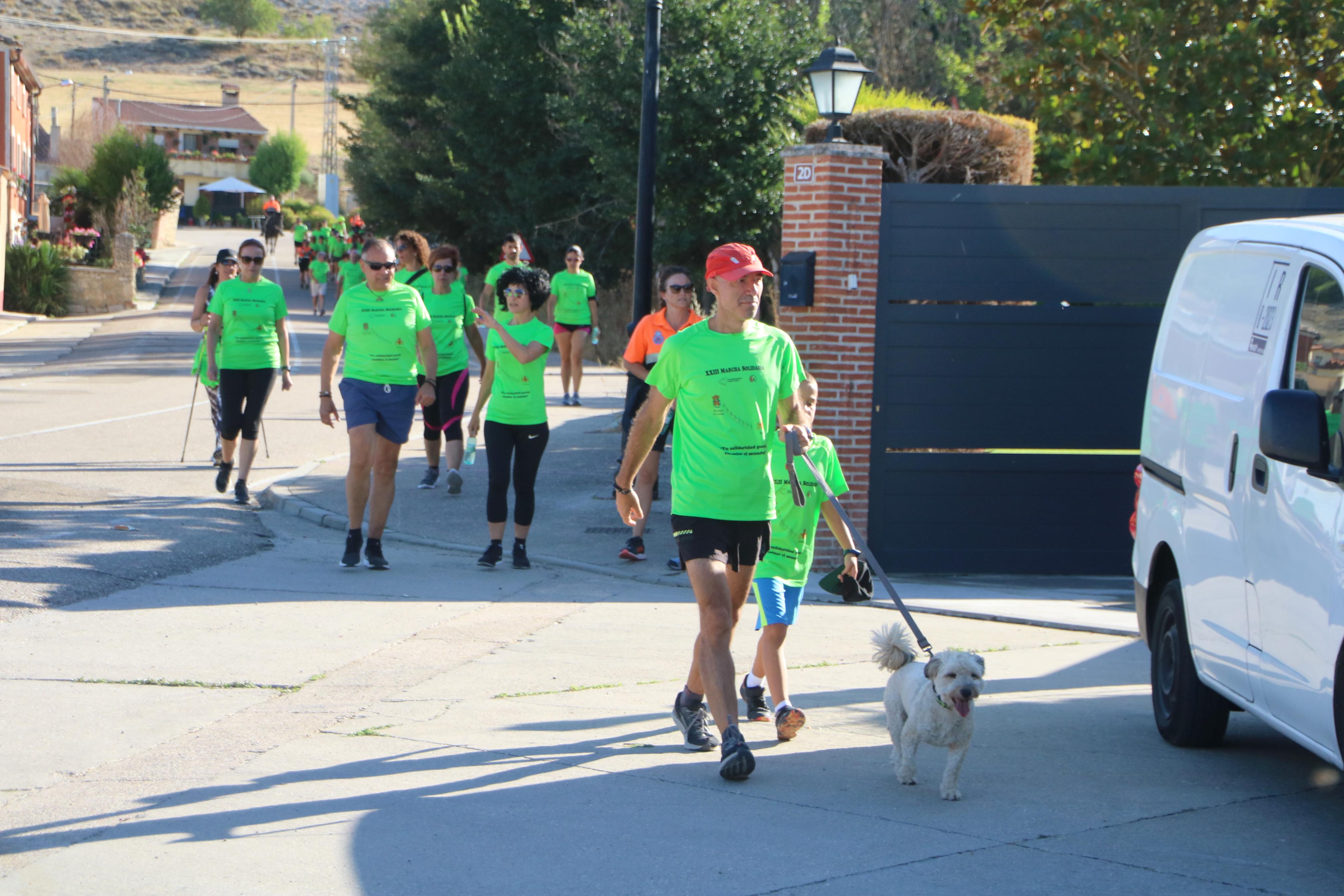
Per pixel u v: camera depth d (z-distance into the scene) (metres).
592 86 26.45
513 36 33.53
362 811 4.89
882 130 15.54
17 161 46.28
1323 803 5.20
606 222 32.75
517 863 4.42
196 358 13.33
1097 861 4.50
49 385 20.14
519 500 9.71
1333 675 4.49
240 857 4.45
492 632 7.83
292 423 16.94
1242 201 10.14
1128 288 10.21
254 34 194.50
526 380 9.55
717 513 5.37
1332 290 5.01
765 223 25.97
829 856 4.50
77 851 4.50
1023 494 10.34
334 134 85.75
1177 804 5.15
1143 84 15.55
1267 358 5.34
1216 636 5.47
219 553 9.73
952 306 10.18
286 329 11.88
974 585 9.99
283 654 7.14
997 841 4.67
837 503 5.54
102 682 6.47
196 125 103.88
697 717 5.72
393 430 9.38
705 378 5.34
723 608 5.32
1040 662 7.59
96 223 43.06
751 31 25.70
